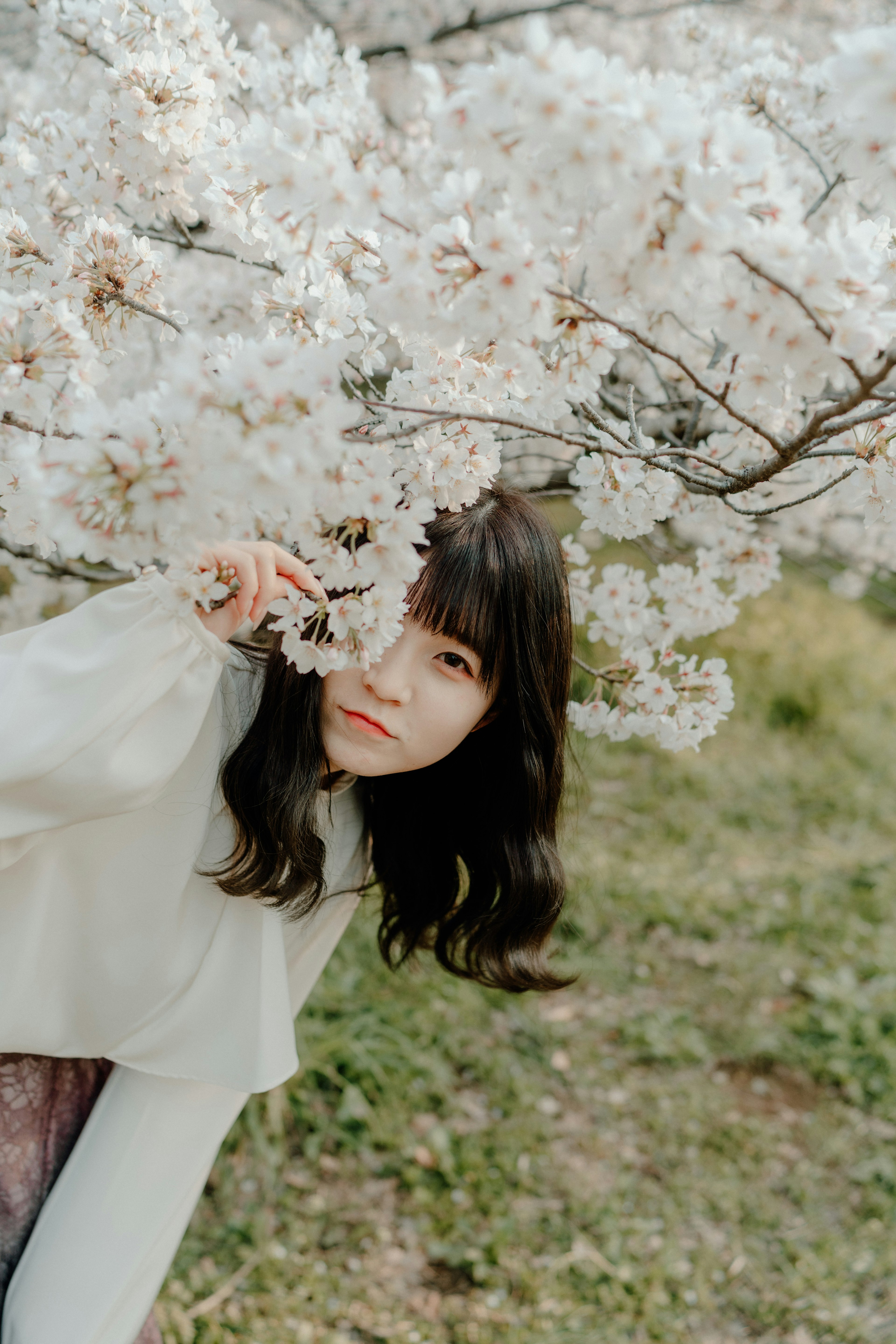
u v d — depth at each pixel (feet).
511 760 3.91
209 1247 6.99
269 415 2.01
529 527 3.52
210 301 5.70
